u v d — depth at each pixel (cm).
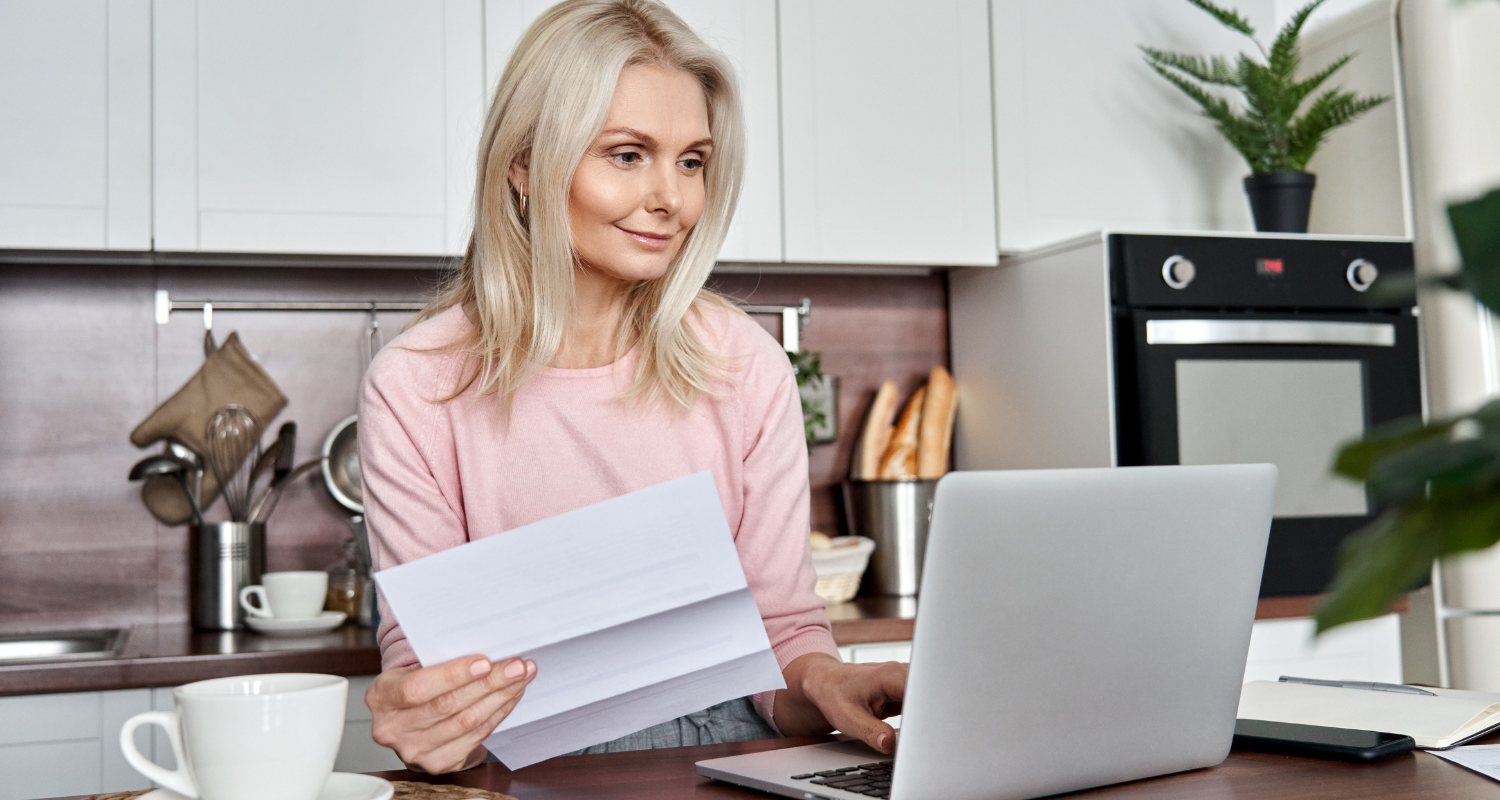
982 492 66
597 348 119
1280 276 216
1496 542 22
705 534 74
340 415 226
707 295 128
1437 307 220
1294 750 86
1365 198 237
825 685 95
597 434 115
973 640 68
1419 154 223
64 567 213
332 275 226
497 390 113
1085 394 213
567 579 75
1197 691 79
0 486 212
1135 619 75
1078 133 235
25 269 214
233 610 205
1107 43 237
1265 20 245
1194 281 211
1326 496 217
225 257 211
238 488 220
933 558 66
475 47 205
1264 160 233
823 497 251
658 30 109
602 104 104
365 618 207
